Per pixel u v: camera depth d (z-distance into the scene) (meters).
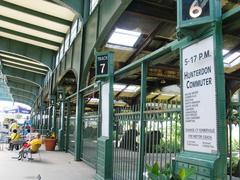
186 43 4.22
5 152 14.66
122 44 14.62
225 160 3.53
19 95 48.94
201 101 3.86
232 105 5.17
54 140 16.69
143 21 12.30
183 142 4.15
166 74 12.41
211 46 3.74
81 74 12.83
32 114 53.44
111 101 7.92
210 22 3.72
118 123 7.59
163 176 3.82
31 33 19.59
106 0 10.04
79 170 9.80
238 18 3.67
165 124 5.24
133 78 16.36
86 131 11.70
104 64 8.10
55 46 21.16
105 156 7.68
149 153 5.68
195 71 4.00
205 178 3.61
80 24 13.99
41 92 32.78
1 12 17.36
